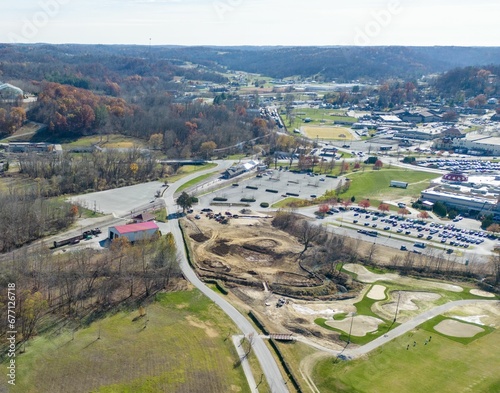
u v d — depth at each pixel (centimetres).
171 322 13438
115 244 17100
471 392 11369
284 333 13425
